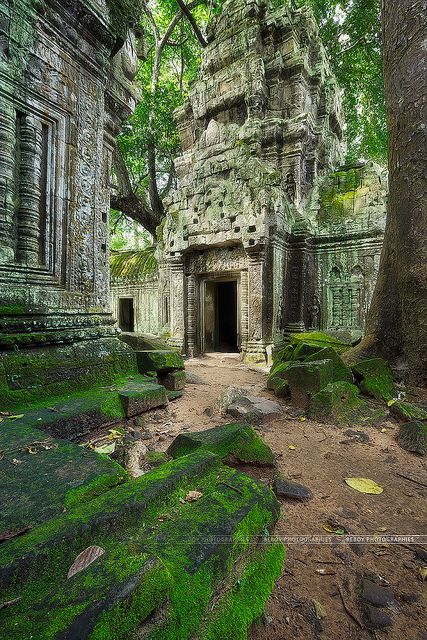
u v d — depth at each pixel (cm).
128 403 371
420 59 479
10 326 352
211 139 1233
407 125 493
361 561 179
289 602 154
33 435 250
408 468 284
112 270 1673
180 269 1144
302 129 1105
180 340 1130
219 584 137
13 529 147
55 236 436
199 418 398
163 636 111
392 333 538
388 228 555
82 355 420
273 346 939
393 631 142
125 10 532
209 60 1312
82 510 156
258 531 165
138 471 243
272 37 1211
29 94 401
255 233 948
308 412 407
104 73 509
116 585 110
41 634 97
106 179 605
